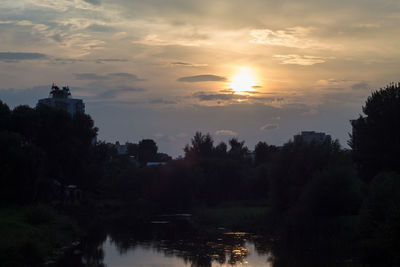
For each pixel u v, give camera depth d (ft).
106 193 414.21
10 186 184.34
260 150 511.81
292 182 227.40
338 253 130.41
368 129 200.23
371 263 110.01
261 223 210.18
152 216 275.80
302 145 236.84
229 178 391.04
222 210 283.59
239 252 138.31
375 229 119.75
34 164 190.39
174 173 364.79
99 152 308.40
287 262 120.78
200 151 464.24
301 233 175.22
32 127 222.69
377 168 196.54
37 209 159.43
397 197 123.03
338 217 180.45
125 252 140.56
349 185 182.29
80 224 217.15
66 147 251.60
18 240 115.75
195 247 149.48
